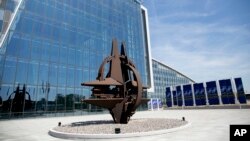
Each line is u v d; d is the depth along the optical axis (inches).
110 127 487.2
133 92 593.3
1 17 1029.2
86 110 1347.2
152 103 1883.6
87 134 387.2
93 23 1579.7
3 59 1007.6
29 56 1121.4
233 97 1390.3
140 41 2032.5
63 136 410.6
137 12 2121.1
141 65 1947.6
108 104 566.9
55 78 1218.6
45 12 1264.8
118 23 1825.8
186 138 349.7
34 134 479.2
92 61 1485.0
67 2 1422.2
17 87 1037.2
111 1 1818.4
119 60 633.6
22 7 1143.6
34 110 1080.8
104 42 1630.2
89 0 1603.1
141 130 419.2
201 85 1592.0
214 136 358.6
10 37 1056.2
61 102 1216.2
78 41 1422.2
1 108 961.5
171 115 1007.0
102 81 573.3
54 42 1269.7
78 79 1349.7
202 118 737.6
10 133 501.7
